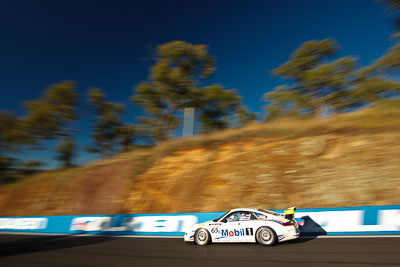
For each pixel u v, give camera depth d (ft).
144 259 20.29
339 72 63.16
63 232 39.06
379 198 28.99
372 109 43.42
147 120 87.86
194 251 22.21
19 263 20.67
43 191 53.57
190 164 44.80
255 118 84.07
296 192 33.60
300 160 37.24
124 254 22.56
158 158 49.11
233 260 18.39
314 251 19.44
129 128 91.20
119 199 44.14
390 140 34.27
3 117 76.79
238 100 83.66
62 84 80.79
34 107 79.56
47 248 27.22
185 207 38.14
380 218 24.86
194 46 78.48
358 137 36.91
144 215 34.96
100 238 32.78
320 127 41.47
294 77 70.79
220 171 40.73
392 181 29.73
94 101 89.51
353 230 25.49
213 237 24.45
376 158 32.81
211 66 81.97
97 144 92.89
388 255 17.13
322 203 31.37
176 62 80.89
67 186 52.19
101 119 91.09
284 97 70.08
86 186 49.83
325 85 64.80
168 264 18.43
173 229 32.42
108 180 49.08
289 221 22.63
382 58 48.55
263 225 22.67
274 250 20.58
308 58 67.51
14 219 44.50
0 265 20.27
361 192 30.35
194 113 80.89
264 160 39.40
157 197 41.55
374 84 51.65
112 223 36.45
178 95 81.71
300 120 47.32
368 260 16.37
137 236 32.91
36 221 42.19
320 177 33.96
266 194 34.96
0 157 75.61
